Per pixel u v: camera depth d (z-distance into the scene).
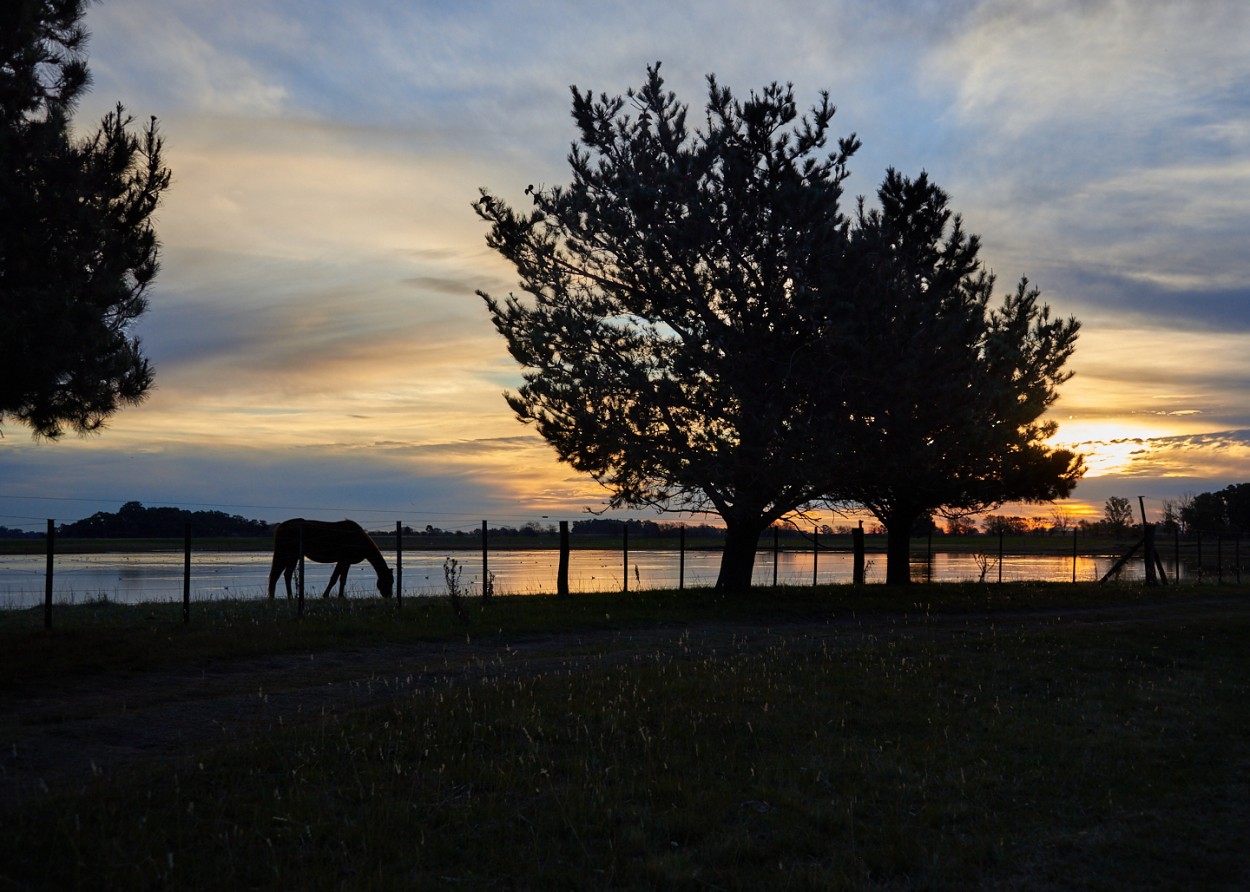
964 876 5.75
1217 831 6.62
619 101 22.44
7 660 11.68
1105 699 11.21
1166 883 5.68
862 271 20.77
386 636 15.09
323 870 5.47
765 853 5.99
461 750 8.12
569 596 22.23
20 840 5.65
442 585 33.34
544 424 22.64
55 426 13.16
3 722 8.80
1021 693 11.66
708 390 21.36
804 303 20.33
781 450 20.27
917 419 22.41
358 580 36.25
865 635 16.86
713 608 20.38
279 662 12.81
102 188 12.29
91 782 6.95
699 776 7.51
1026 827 6.63
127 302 13.08
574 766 7.66
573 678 11.43
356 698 10.44
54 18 12.62
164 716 9.30
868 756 8.30
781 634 17.03
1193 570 48.59
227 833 5.97
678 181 21.44
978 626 18.58
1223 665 14.16
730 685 11.14
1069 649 14.89
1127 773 8.00
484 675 11.88
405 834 6.09
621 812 6.59
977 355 23.48
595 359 22.17
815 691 11.05
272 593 22.28
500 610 18.55
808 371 21.22
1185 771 8.11
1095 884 5.66
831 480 22.36
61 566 45.47
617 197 21.91
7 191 11.16
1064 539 109.94
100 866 5.36
